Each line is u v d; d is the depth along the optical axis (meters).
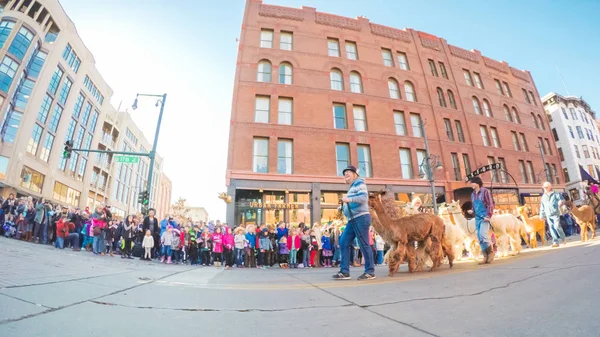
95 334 1.79
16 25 29.16
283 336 1.82
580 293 2.33
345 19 22.72
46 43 32.47
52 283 3.26
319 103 19.33
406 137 20.47
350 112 19.94
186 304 2.69
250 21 20.33
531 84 30.27
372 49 22.59
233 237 11.36
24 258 5.57
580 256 4.45
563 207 8.09
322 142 18.45
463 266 5.57
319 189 17.30
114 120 48.53
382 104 20.88
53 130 33.91
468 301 2.47
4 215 13.13
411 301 2.64
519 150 25.67
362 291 3.31
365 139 19.44
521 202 23.23
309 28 21.41
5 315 1.98
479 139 23.44
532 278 3.17
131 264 7.57
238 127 17.39
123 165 53.53
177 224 11.39
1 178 26.83
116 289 3.27
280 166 17.69
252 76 18.83
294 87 19.22
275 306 2.64
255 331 1.92
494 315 2.02
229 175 16.31
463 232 7.68
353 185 4.79
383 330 1.87
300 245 11.59
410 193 19.30
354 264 11.38
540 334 1.59
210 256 11.45
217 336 1.82
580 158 36.25
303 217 16.97
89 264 6.02
